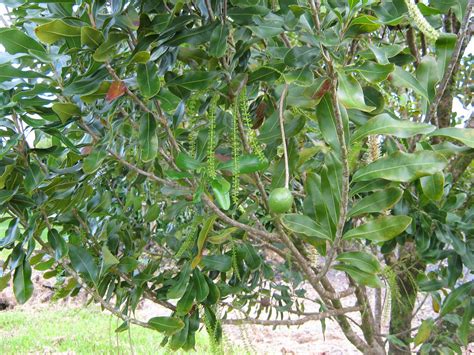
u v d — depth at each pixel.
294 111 1.61
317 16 1.18
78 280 1.67
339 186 1.42
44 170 1.52
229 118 1.70
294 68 1.36
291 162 1.50
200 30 1.30
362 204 1.42
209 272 2.08
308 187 1.48
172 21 1.26
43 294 6.72
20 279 1.56
